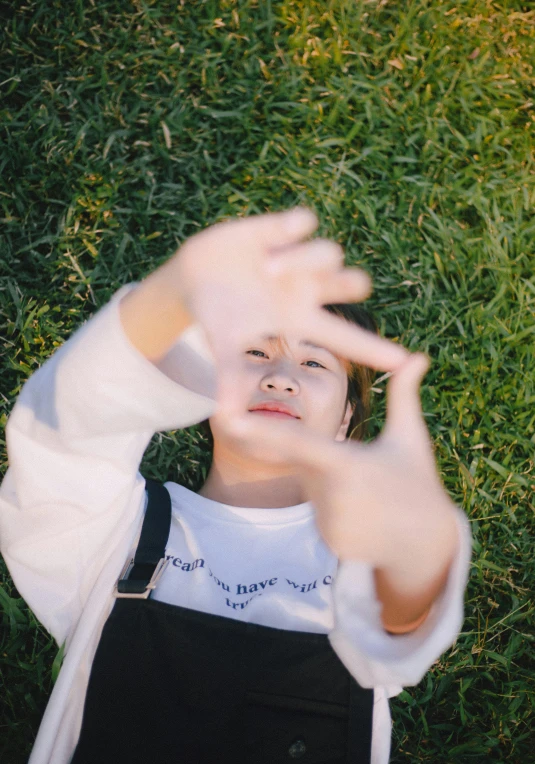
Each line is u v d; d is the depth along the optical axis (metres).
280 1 2.28
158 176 2.16
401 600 0.93
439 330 2.08
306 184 2.14
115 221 2.09
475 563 1.88
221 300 0.88
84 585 1.27
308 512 1.40
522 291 2.08
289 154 2.16
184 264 0.87
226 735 1.18
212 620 1.21
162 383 0.98
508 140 2.24
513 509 1.94
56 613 1.27
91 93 2.21
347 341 0.86
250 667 1.20
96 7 2.22
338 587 1.09
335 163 2.17
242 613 1.27
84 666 1.25
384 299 2.09
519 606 1.88
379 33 2.29
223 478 1.43
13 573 1.26
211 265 0.85
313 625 1.27
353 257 2.10
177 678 1.20
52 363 1.08
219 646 1.20
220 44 2.25
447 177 2.19
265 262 0.84
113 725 1.19
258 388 1.31
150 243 2.11
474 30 2.31
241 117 2.18
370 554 0.81
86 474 1.14
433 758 1.76
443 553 0.82
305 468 0.83
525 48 2.33
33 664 1.72
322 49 2.23
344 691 1.20
